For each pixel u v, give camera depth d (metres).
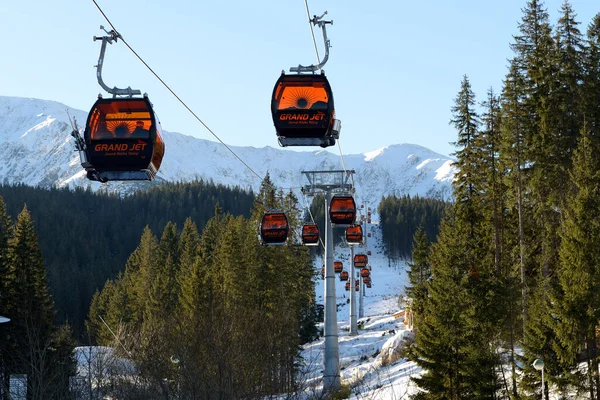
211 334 30.72
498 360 33.50
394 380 44.41
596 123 46.94
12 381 35.91
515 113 48.50
